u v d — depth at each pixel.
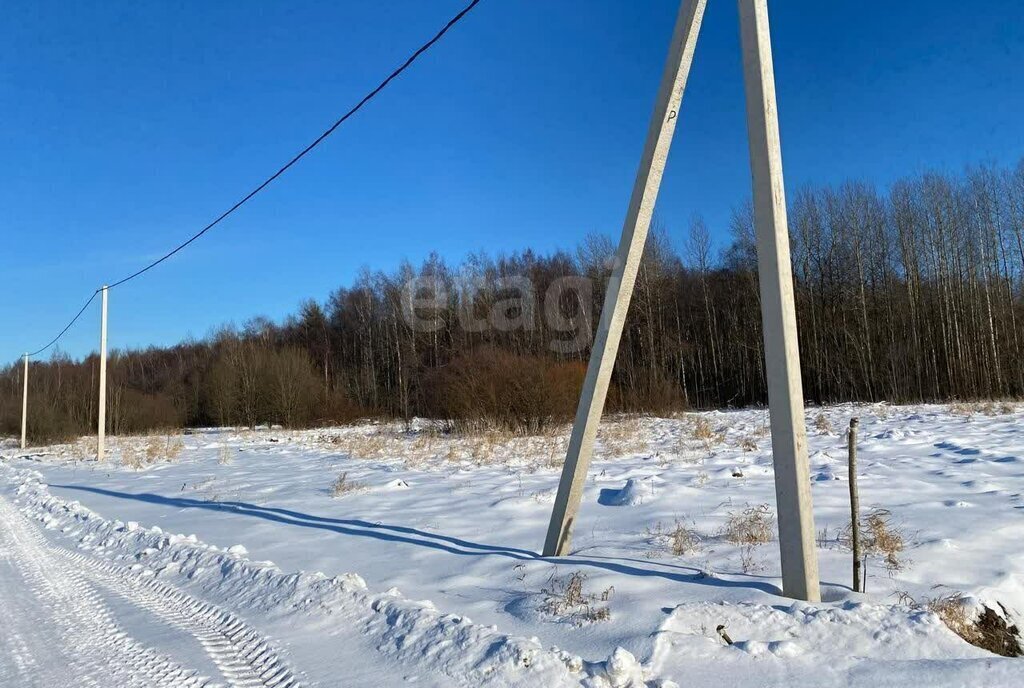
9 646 4.93
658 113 5.62
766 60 4.63
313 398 44.84
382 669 4.00
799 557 4.52
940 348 36.06
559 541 6.23
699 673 3.55
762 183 4.64
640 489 8.80
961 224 36.28
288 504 10.62
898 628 3.87
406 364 47.47
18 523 11.50
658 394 27.50
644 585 5.07
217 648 4.64
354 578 5.66
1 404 45.97
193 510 10.89
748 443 13.87
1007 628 4.38
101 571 7.49
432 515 8.84
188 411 52.88
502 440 18.02
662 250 46.66
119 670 4.33
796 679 3.42
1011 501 7.32
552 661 3.66
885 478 9.06
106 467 20.39
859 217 40.38
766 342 4.69
